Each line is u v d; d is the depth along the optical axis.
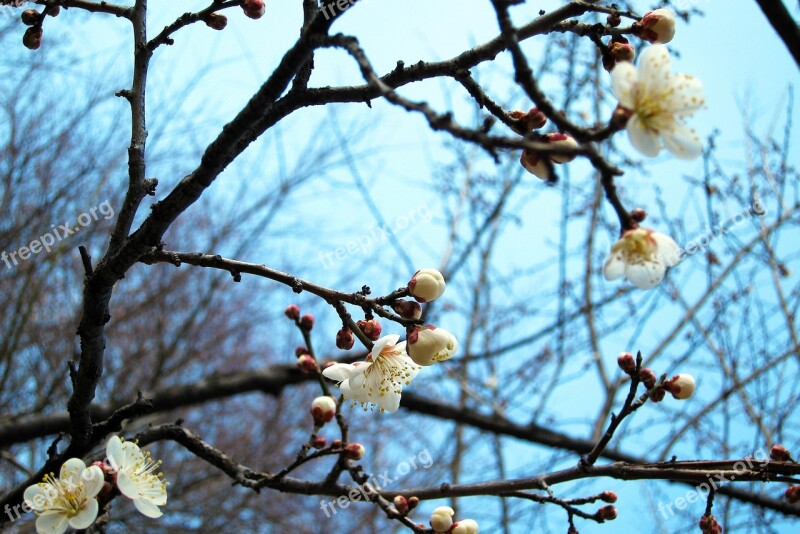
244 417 10.79
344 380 2.59
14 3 2.82
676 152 1.98
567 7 2.33
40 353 7.54
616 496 2.74
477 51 2.32
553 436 7.25
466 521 2.82
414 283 2.28
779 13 1.72
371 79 1.76
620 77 1.98
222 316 9.94
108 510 2.65
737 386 6.13
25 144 7.35
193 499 9.15
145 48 2.69
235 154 2.42
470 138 1.59
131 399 7.07
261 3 2.64
